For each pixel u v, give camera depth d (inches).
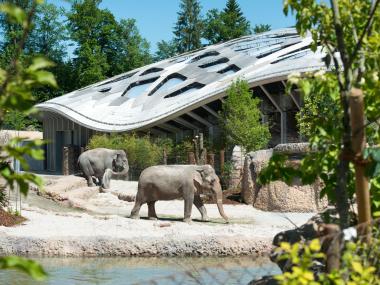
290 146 828.0
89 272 428.8
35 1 117.3
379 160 176.7
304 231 235.1
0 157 126.1
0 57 2728.8
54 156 2089.1
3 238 509.0
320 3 218.7
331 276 150.4
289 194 829.8
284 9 221.3
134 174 1371.8
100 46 3093.0
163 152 1373.0
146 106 1678.2
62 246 502.9
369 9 219.5
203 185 722.8
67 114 1815.9
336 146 204.2
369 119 209.5
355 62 207.9
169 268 441.7
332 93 203.8
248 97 1344.7
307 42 1717.5
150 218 738.8
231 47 1893.5
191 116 1585.9
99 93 1926.7
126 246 501.4
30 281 389.7
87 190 987.3
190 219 717.3
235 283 344.2
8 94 120.3
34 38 3095.5
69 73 3075.8
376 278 155.0
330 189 210.8
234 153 1103.6
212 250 497.7
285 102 1536.7
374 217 203.9
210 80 1664.6
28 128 2684.5
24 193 125.0
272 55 1702.8
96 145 1444.4
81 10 3046.3
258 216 786.8
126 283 384.5
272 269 389.1
